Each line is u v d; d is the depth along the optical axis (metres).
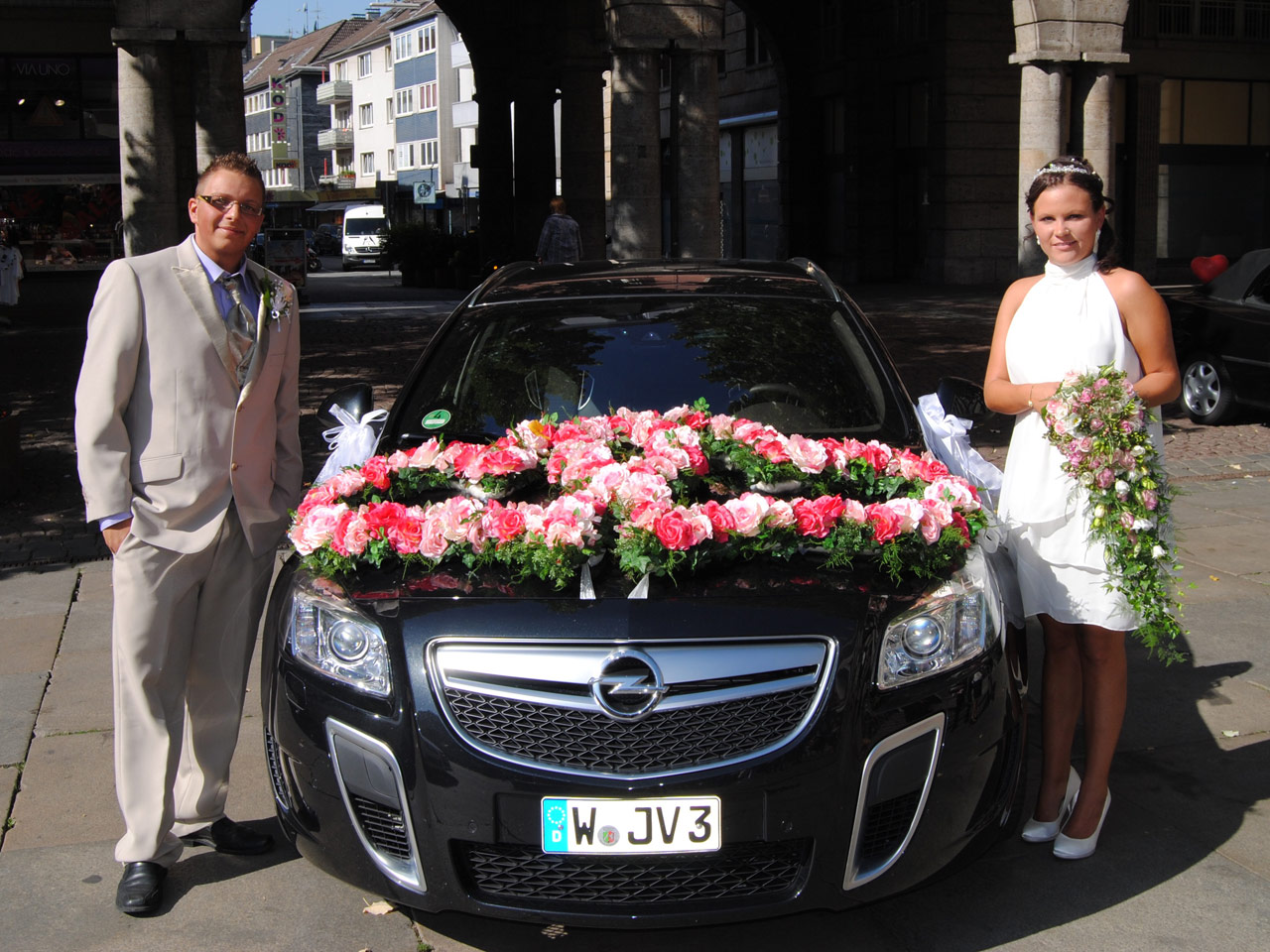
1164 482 3.52
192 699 3.75
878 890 3.11
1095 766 3.72
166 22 13.84
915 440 4.17
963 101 27.78
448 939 3.41
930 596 3.26
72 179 33.53
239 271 3.61
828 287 5.10
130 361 3.42
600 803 2.98
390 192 62.56
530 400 4.36
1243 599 6.32
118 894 3.55
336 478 3.77
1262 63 28.88
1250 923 3.40
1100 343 3.57
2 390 13.30
